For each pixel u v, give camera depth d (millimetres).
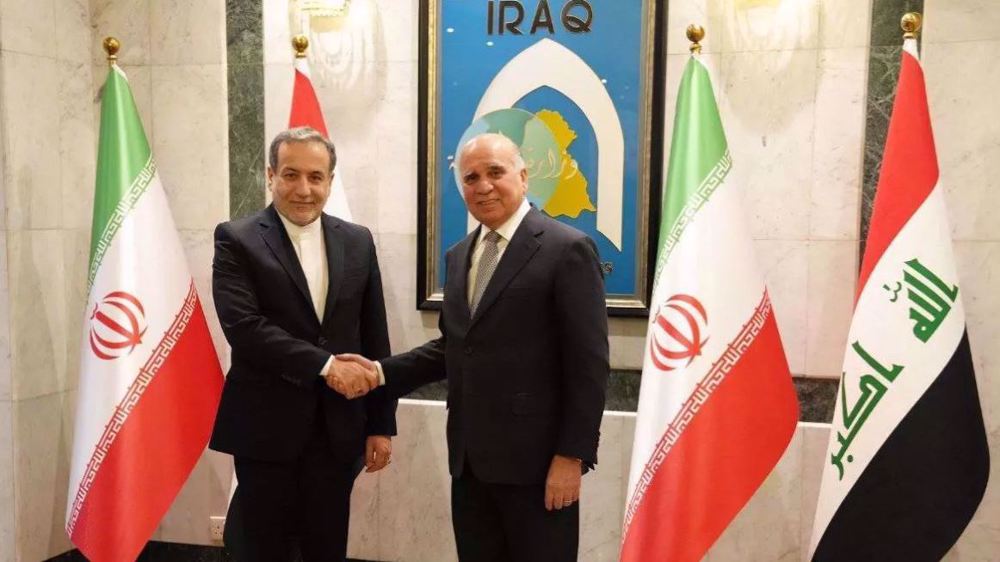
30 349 2916
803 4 2705
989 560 2662
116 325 2570
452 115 2916
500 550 2252
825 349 2787
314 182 2354
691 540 2227
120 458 2527
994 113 2574
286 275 2357
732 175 2359
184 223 3121
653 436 2258
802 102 2730
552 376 2143
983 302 2617
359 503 3053
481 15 2873
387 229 3016
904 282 2297
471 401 2152
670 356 2270
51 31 2945
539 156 2881
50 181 2971
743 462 2262
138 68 3104
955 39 2582
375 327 2547
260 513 2375
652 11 2766
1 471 2885
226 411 2387
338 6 2941
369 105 2990
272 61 3029
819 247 2762
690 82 2402
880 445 2295
